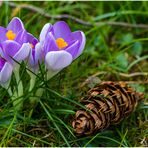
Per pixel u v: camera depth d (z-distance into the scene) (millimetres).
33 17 727
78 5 769
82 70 696
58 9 783
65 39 599
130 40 752
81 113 589
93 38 737
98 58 733
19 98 599
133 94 615
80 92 648
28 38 595
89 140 601
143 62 735
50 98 625
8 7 770
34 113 622
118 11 768
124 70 705
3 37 593
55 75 618
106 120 593
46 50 583
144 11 796
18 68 596
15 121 604
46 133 612
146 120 628
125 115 613
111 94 602
